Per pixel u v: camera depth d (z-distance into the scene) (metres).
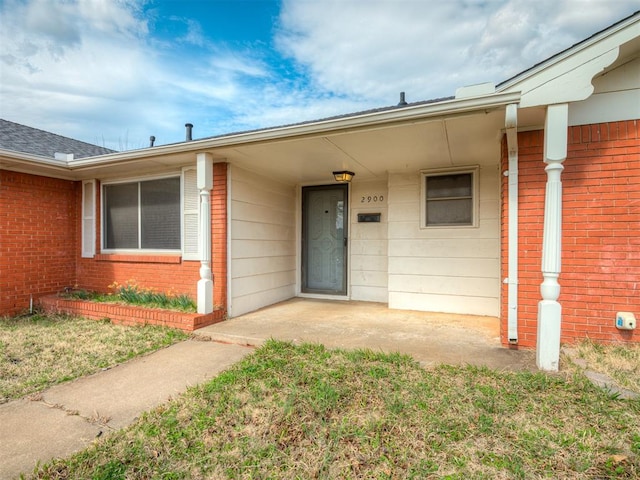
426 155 4.98
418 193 6.03
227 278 5.27
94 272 6.52
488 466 1.93
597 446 2.06
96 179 6.43
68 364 3.56
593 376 2.89
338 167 5.80
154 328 4.78
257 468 1.96
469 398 2.63
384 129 3.72
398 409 2.49
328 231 7.34
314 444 2.16
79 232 6.71
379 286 6.82
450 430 2.24
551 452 2.01
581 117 3.54
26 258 5.94
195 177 5.45
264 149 4.62
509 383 2.87
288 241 7.18
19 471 1.97
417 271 6.00
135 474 1.92
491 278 5.55
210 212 5.21
